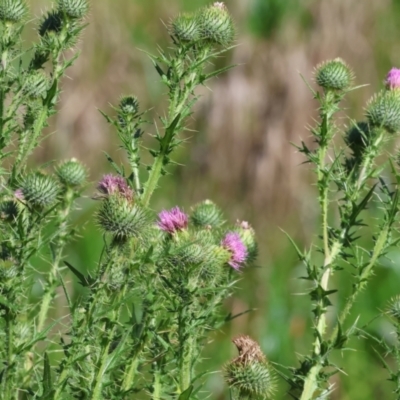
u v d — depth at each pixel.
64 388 7.23
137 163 8.69
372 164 9.38
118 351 7.28
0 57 8.76
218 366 14.69
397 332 8.66
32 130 8.84
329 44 21.03
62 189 9.77
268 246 18.31
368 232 16.58
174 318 7.86
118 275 7.56
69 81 20.61
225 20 9.12
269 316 15.91
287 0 21.47
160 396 7.76
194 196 19.75
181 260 7.80
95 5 21.14
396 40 21.47
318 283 8.73
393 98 9.88
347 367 14.84
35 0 18.64
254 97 20.58
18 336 8.50
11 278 7.49
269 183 19.55
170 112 8.52
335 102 9.82
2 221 8.21
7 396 7.39
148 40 21.28
